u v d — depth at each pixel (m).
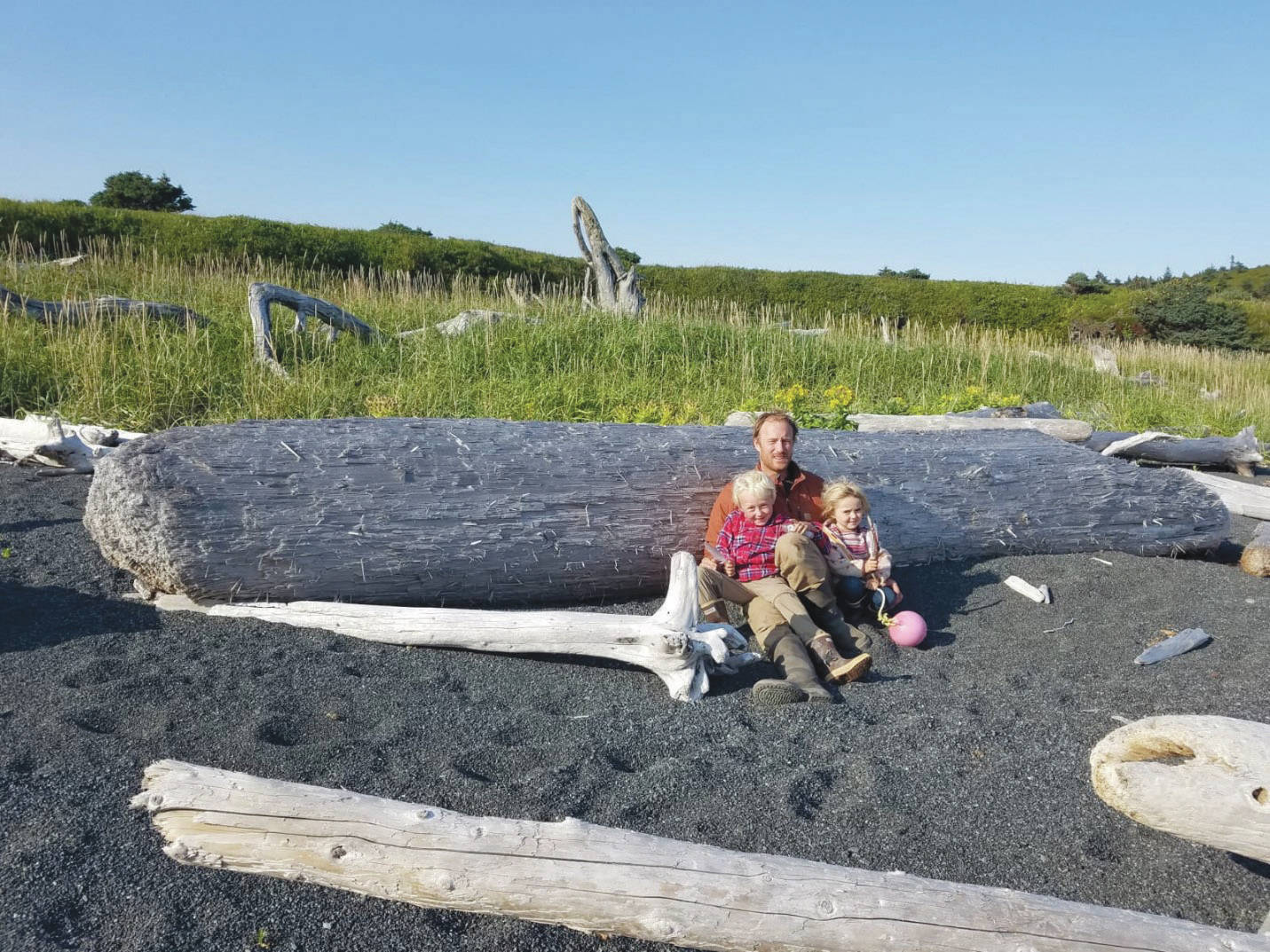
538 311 13.08
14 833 2.50
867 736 3.35
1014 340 16.62
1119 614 4.51
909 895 2.03
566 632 3.77
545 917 2.10
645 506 4.59
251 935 2.18
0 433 6.76
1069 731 3.39
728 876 2.07
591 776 2.99
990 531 5.17
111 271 14.39
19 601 4.25
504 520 4.40
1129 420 10.90
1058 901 2.06
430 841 2.15
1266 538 5.36
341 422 4.48
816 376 11.40
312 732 3.24
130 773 2.86
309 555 4.19
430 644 3.98
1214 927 2.04
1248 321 24.77
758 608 4.08
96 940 2.16
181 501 4.03
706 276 23.55
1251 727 2.20
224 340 9.66
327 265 19.27
